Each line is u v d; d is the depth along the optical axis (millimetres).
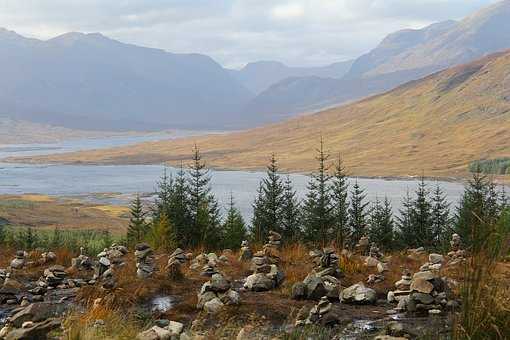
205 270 15977
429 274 12180
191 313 12156
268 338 9516
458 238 20203
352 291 12945
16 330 7895
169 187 49719
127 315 11648
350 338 9789
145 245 16359
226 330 10250
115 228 141875
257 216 59938
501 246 7016
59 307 12852
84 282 16141
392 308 12188
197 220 41906
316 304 12508
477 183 50344
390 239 57562
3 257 21781
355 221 62594
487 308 6836
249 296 13305
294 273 15219
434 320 10656
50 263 19906
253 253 20344
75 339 7977
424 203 62156
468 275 7113
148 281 14484
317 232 55344
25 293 15023
